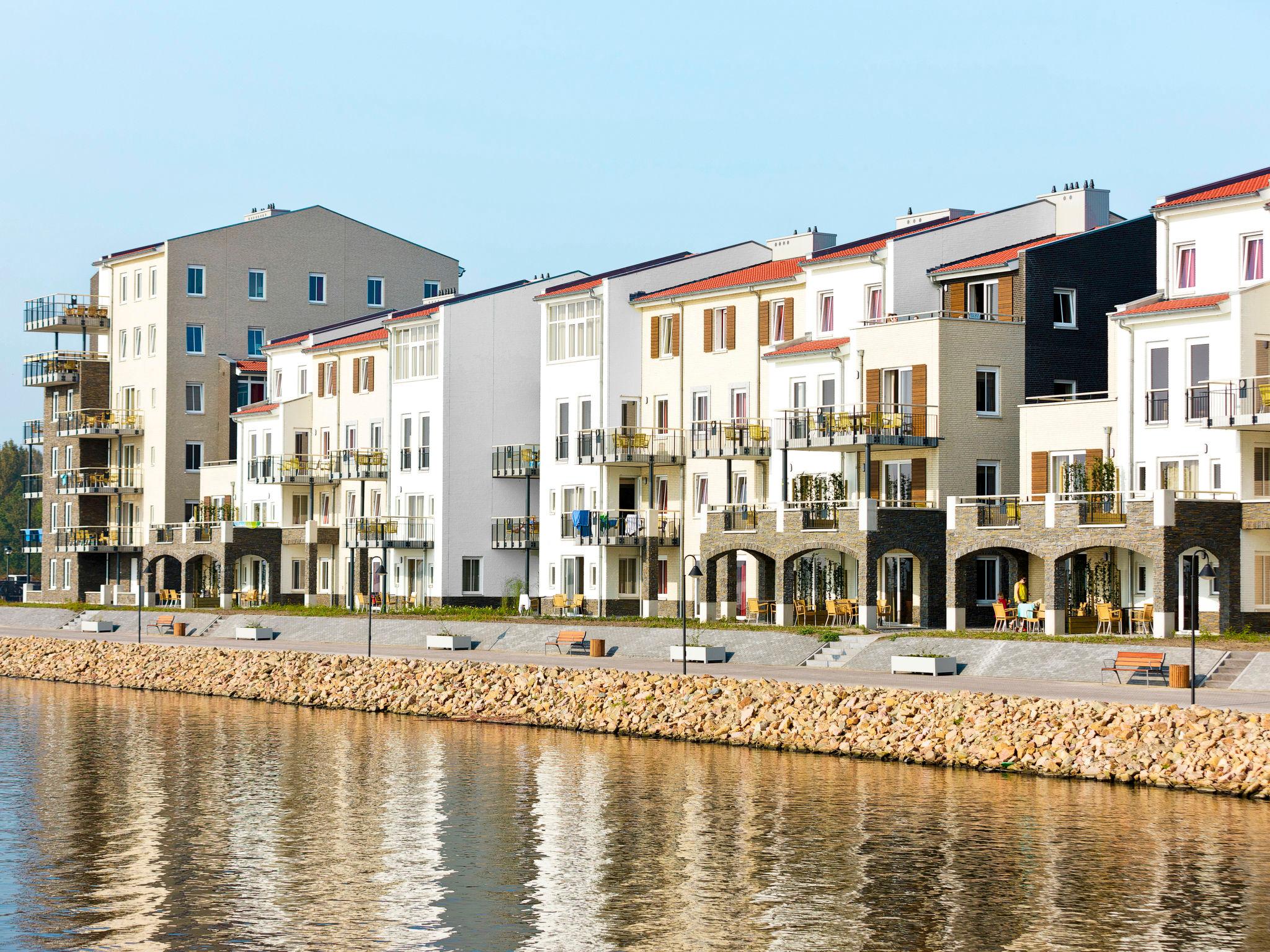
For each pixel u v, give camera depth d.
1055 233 72.12
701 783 42.88
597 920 29.92
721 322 75.75
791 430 68.38
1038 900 30.47
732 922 29.56
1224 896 30.53
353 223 115.19
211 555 98.81
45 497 119.50
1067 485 61.09
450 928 29.58
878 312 68.69
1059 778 42.66
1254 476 55.72
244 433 104.88
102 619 93.06
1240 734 40.69
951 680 51.28
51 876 33.72
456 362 87.31
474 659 64.25
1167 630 53.47
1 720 59.78
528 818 38.84
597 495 79.81
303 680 66.44
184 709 63.78
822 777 43.50
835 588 68.00
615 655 64.19
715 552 69.50
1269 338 55.78
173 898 31.89
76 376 115.81
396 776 45.16
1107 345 68.12
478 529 87.69
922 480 65.06
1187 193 60.03
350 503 95.44
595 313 80.25
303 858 35.16
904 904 30.41
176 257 109.31
